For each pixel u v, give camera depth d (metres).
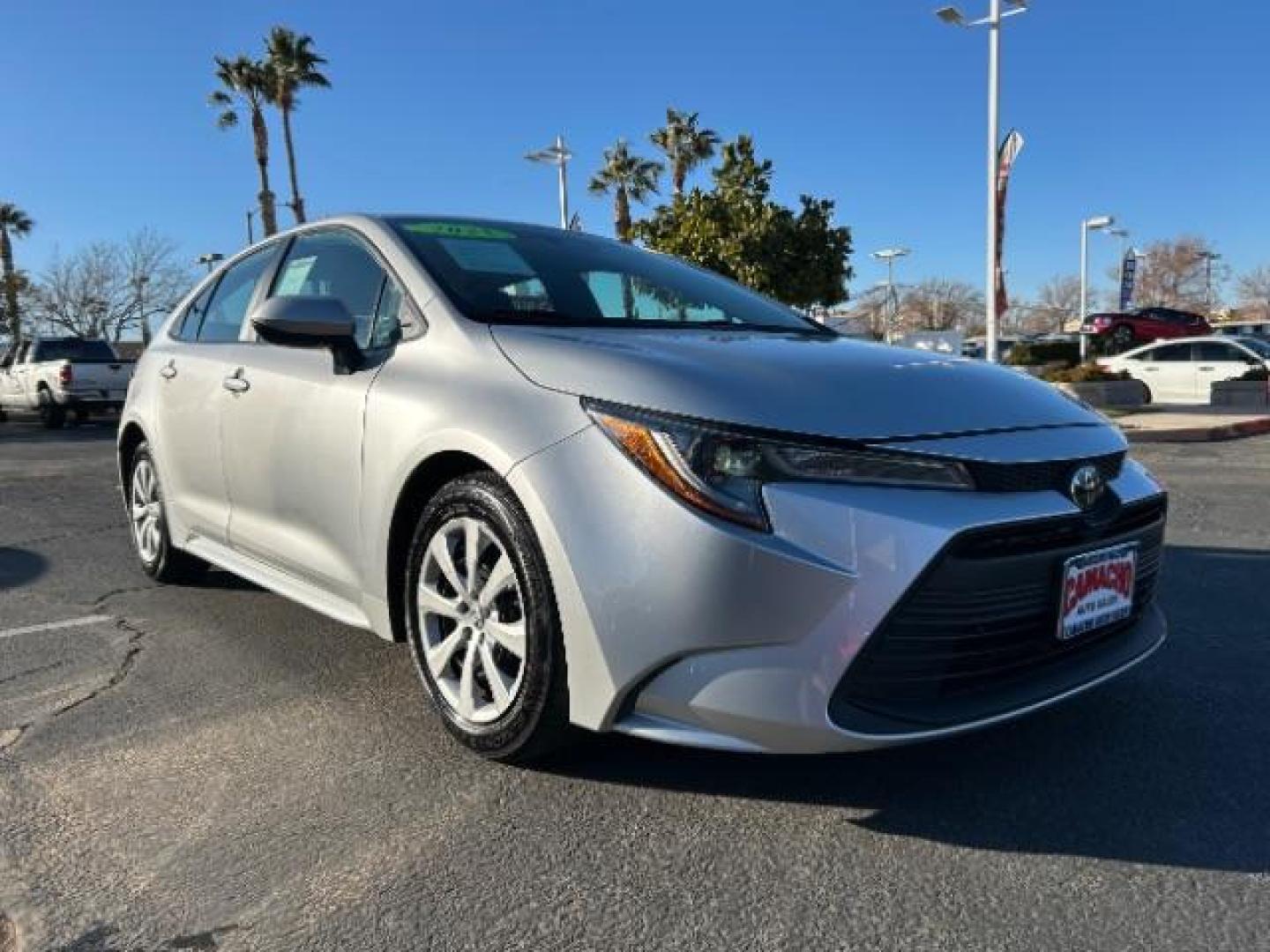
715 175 17.78
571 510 2.61
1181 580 5.24
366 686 3.68
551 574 2.65
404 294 3.46
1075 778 2.92
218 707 3.49
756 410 2.55
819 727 2.40
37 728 3.32
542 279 3.63
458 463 3.03
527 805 2.77
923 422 2.63
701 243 17.16
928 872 2.45
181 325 5.04
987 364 3.30
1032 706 2.63
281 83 37.78
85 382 18.64
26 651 4.11
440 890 2.38
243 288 4.54
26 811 2.76
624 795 2.82
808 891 2.37
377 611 3.31
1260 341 21.12
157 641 4.24
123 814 2.74
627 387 2.68
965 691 2.62
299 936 2.21
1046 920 2.25
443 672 3.11
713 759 3.03
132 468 5.33
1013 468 2.59
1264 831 2.63
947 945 2.17
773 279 17.05
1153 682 3.71
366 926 2.25
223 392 4.16
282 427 3.72
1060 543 2.66
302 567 3.70
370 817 2.71
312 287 4.00
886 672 2.48
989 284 17.73
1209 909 2.29
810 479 2.46
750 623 2.43
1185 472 9.88
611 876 2.43
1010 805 2.77
